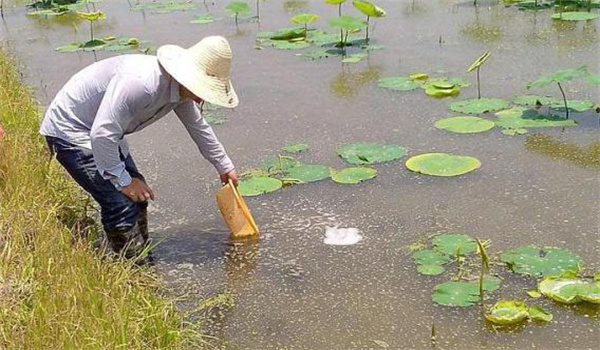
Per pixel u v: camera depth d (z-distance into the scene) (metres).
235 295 3.17
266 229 3.68
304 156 4.48
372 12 6.92
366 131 4.80
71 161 3.38
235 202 3.62
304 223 3.71
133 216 3.46
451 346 2.76
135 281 3.10
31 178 3.83
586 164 4.12
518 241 3.41
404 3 8.71
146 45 7.41
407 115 5.02
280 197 3.98
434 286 3.12
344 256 3.40
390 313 2.98
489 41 6.76
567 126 4.63
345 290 3.15
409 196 3.89
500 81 5.59
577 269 3.13
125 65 3.26
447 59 6.28
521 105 5.03
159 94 3.21
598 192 3.80
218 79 3.23
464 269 3.21
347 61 6.36
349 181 4.08
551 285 3.03
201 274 3.34
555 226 3.52
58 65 6.94
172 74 3.13
